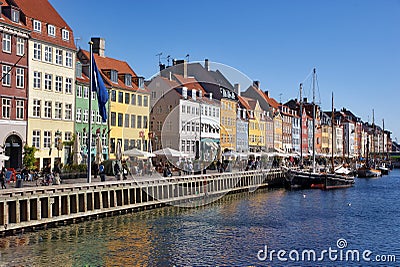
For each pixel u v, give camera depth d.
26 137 50.88
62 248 25.77
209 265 23.44
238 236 30.20
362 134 194.12
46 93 53.81
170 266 23.05
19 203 29.03
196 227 32.84
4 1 50.16
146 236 29.42
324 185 66.19
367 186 73.81
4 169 36.59
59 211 31.72
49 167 42.50
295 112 126.19
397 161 179.00
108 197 36.19
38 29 52.97
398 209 45.22
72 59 57.88
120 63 71.06
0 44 47.97
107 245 26.75
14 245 26.06
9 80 49.16
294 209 43.78
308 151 123.25
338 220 37.84
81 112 59.47
